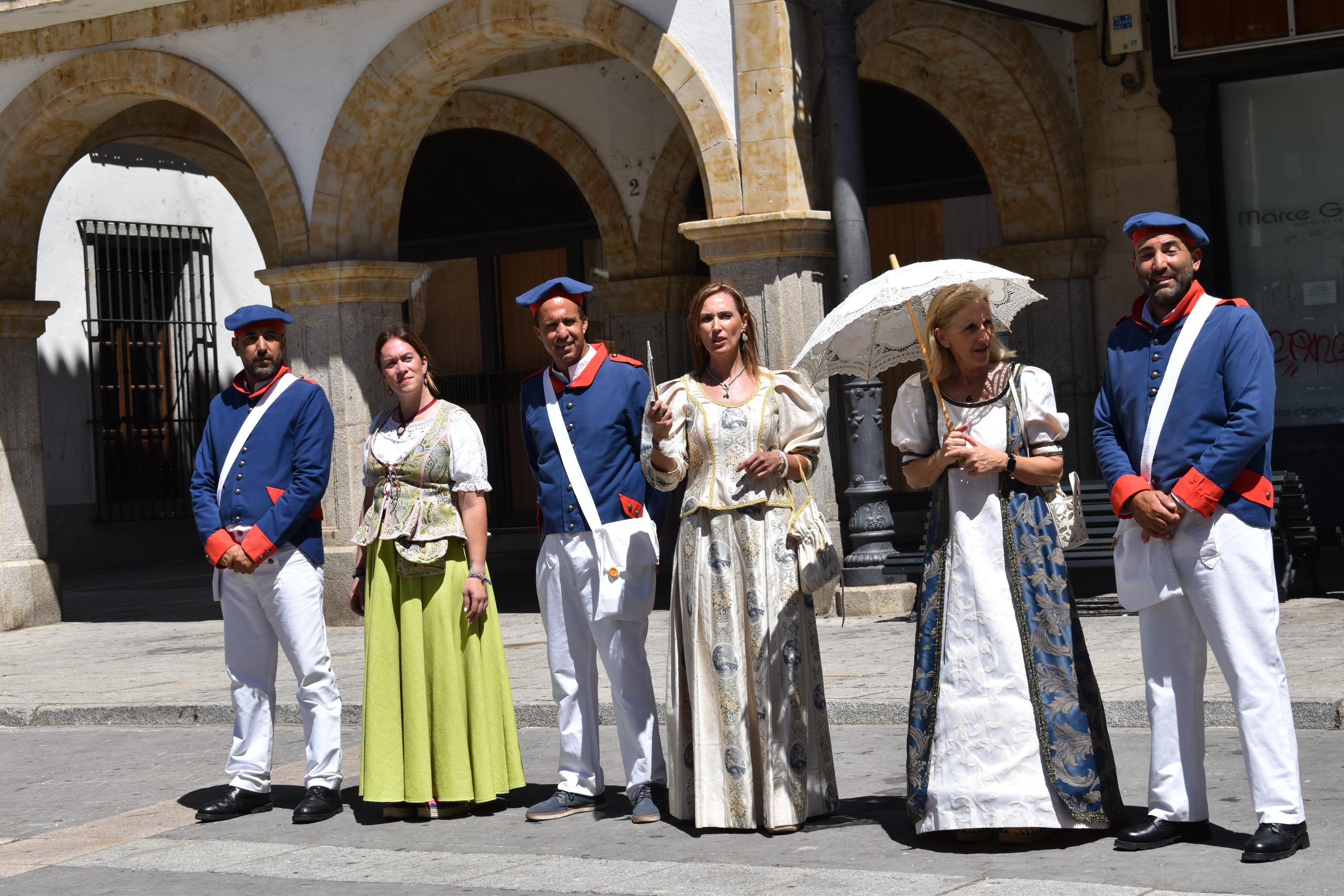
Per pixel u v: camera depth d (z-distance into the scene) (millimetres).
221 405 6555
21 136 13273
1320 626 9023
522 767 6504
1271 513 4805
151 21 12688
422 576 6117
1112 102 13000
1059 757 4945
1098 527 10414
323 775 6316
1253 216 12422
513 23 11453
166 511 21188
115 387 20828
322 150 12156
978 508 5105
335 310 12109
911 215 14617
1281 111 12289
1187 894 4359
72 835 6297
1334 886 4367
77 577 19781
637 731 5898
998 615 5020
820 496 10852
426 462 6113
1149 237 4926
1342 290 12164
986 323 5102
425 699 6074
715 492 5562
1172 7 12375
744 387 5664
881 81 13336
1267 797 4727
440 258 17141
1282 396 12375
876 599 10789
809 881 4789
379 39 11930
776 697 5477
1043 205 13180
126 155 20953
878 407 11039
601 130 15523
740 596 5535
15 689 10141
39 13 12633
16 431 13734
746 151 10641
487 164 16781
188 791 7105
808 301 10602
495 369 16984
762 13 10562
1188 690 4926
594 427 5934
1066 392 13156
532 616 12164
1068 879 4605
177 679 10062
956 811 4980
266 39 12312
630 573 5816
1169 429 4836
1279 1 11984
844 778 6426
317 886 5195
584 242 16453
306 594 6348
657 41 10898
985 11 12227
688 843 5441
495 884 5059
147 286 21266
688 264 15562
